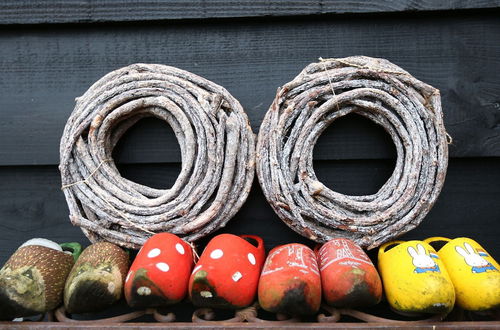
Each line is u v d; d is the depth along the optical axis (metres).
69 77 0.96
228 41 0.95
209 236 0.93
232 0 0.93
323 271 0.69
